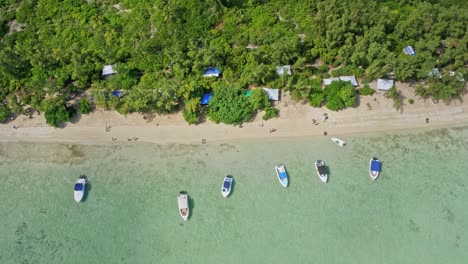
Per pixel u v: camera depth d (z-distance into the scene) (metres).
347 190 59.81
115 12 78.69
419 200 58.97
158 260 53.69
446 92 66.31
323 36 74.19
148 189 59.75
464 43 70.06
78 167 62.06
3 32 76.38
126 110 64.88
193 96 65.38
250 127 66.06
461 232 56.16
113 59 69.62
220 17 77.25
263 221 56.78
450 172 61.97
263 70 65.38
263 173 61.44
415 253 54.25
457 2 79.88
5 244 54.97
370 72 67.44
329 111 67.50
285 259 53.62
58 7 78.50
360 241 55.16
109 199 58.84
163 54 71.25
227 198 58.75
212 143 64.69
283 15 78.69
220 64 69.25
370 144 64.94
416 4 80.19
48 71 69.38
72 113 65.94
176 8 76.94
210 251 54.34
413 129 66.88
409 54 72.31
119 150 63.88
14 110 64.50
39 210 57.84
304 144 64.81
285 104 67.69
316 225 56.50
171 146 64.31
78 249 54.59
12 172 61.50
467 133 66.69
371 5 76.31
